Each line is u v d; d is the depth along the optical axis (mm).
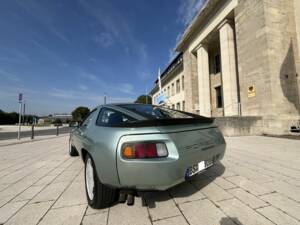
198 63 19047
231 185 3057
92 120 3287
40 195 2900
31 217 2252
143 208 2414
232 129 9555
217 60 19516
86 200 2705
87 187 2689
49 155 6160
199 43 18531
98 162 2299
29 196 2865
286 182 3129
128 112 2717
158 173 1984
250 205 2396
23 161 5289
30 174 4016
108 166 2156
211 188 2963
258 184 3066
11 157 5891
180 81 27312
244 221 2055
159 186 2041
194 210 2324
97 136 2502
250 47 10883
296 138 8086
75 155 5918
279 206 2348
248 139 8273
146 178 1989
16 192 3025
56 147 8148
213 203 2486
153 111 3113
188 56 21562
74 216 2260
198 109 20609
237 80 13805
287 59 10000
